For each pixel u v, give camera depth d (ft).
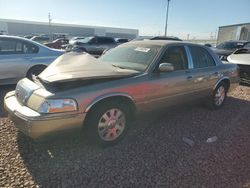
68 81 10.31
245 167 10.55
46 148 11.46
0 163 10.15
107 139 11.68
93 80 11.05
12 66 20.66
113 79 11.62
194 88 15.40
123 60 14.23
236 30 103.86
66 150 11.37
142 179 9.55
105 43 61.41
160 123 15.02
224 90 18.60
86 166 10.25
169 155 11.34
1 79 20.47
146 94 12.57
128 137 13.00
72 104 10.25
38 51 22.09
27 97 10.80
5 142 11.81
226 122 15.66
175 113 16.89
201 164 10.67
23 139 12.16
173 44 14.66
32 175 9.52
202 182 9.47
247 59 26.96
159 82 13.06
